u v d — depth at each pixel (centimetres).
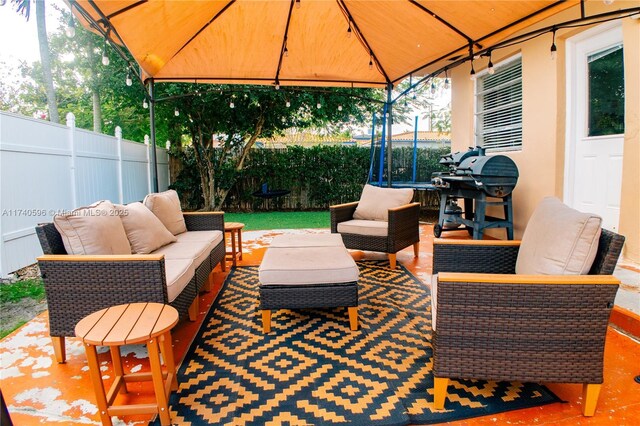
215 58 461
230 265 457
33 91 1314
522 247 223
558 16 421
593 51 405
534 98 464
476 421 172
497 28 344
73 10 237
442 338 175
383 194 486
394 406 183
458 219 524
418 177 1070
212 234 392
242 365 224
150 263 215
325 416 176
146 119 981
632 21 341
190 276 276
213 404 186
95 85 905
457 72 629
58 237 236
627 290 294
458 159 518
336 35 426
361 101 971
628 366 214
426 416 175
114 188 645
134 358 236
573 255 178
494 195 454
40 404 188
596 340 169
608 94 394
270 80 541
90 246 232
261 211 1036
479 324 172
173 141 989
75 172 514
